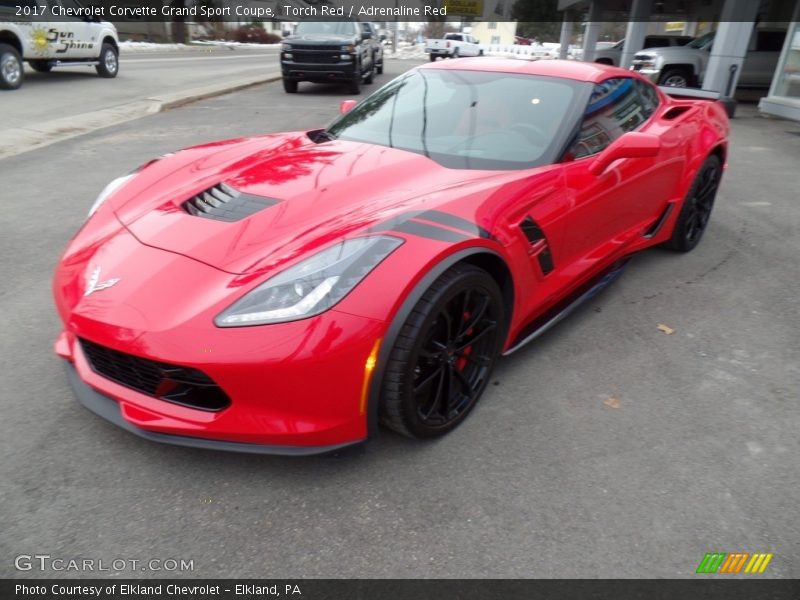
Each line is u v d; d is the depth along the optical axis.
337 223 2.18
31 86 12.53
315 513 1.96
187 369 1.86
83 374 2.15
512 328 2.59
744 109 13.11
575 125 2.95
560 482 2.13
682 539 1.91
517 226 2.45
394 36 61.81
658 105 4.01
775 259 4.32
